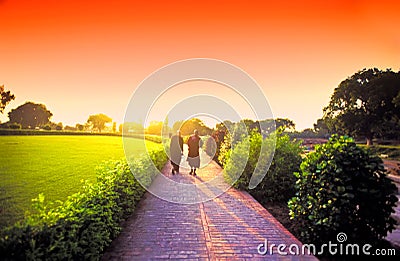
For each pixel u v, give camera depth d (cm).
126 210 512
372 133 3127
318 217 371
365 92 2972
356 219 355
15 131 3450
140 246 385
